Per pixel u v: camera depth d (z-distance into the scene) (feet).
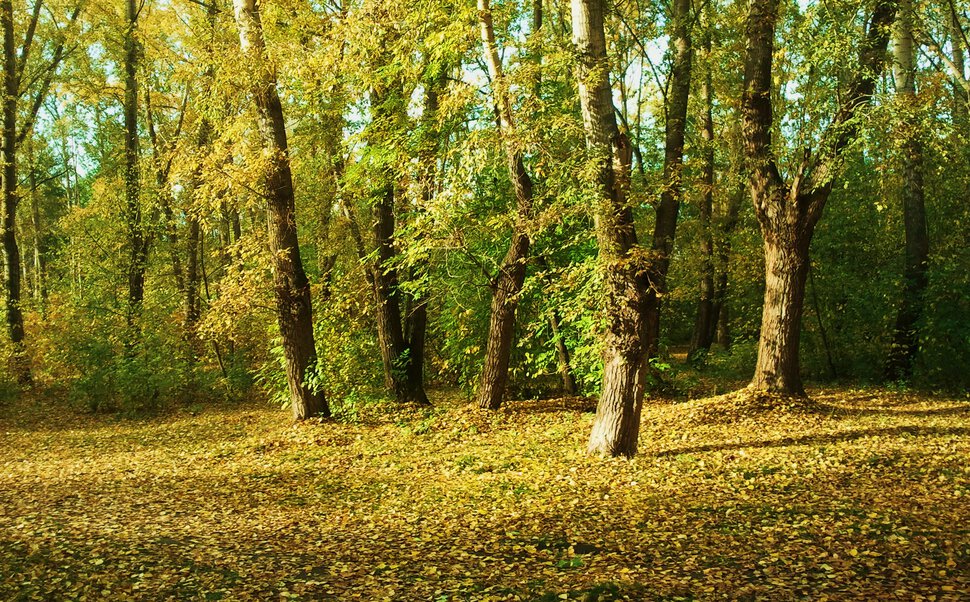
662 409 43.98
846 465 27.94
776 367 42.42
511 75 32.91
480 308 50.31
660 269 30.96
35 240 116.26
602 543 20.49
